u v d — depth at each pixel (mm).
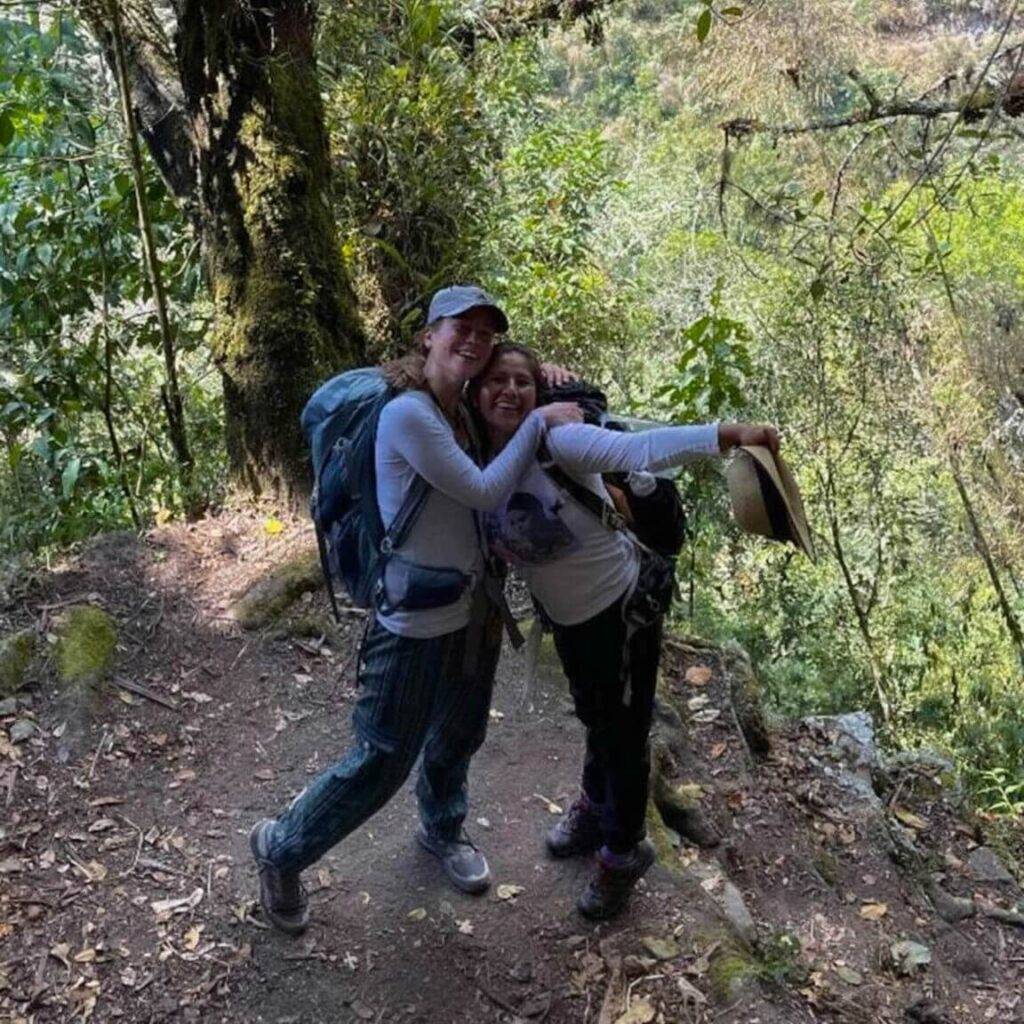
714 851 4141
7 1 5363
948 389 7453
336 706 4410
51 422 6234
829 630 7117
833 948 3898
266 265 5336
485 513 2857
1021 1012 3918
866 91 5496
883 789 5262
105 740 4023
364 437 2770
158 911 3355
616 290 9156
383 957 3287
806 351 6613
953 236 10812
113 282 6637
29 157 6168
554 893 3562
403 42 6637
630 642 2967
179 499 6152
